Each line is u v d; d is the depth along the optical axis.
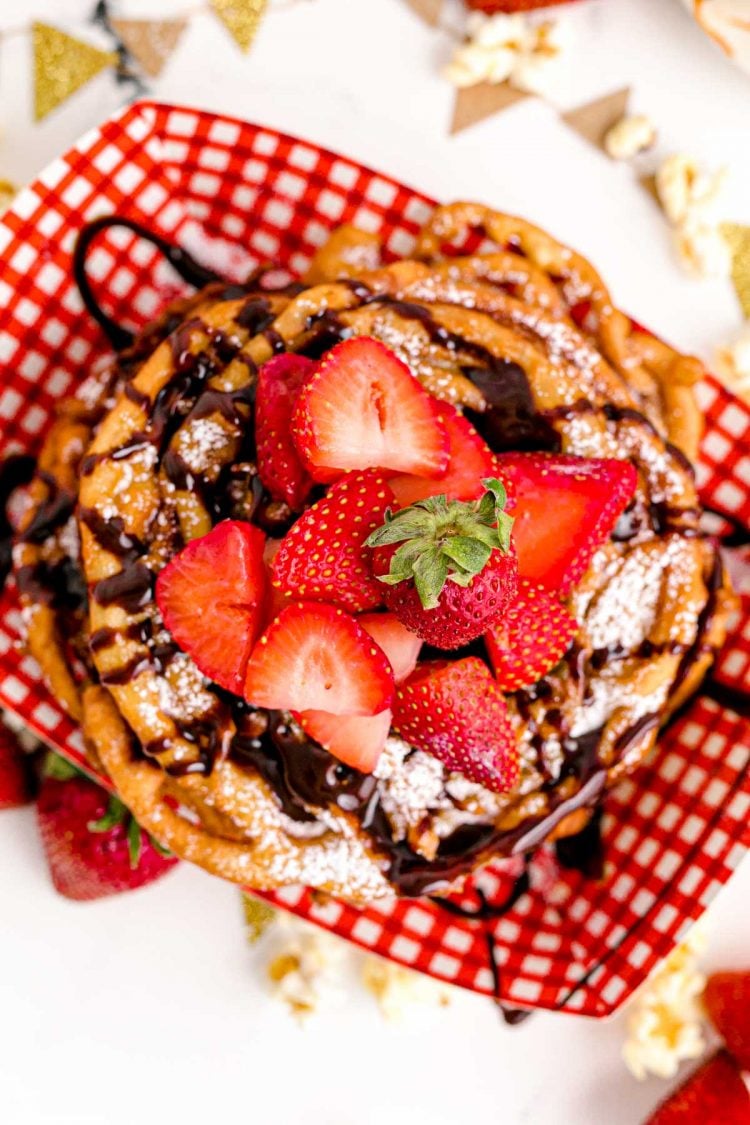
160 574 0.62
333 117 0.72
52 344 0.70
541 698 0.64
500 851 0.65
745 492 0.70
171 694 0.64
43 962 0.73
